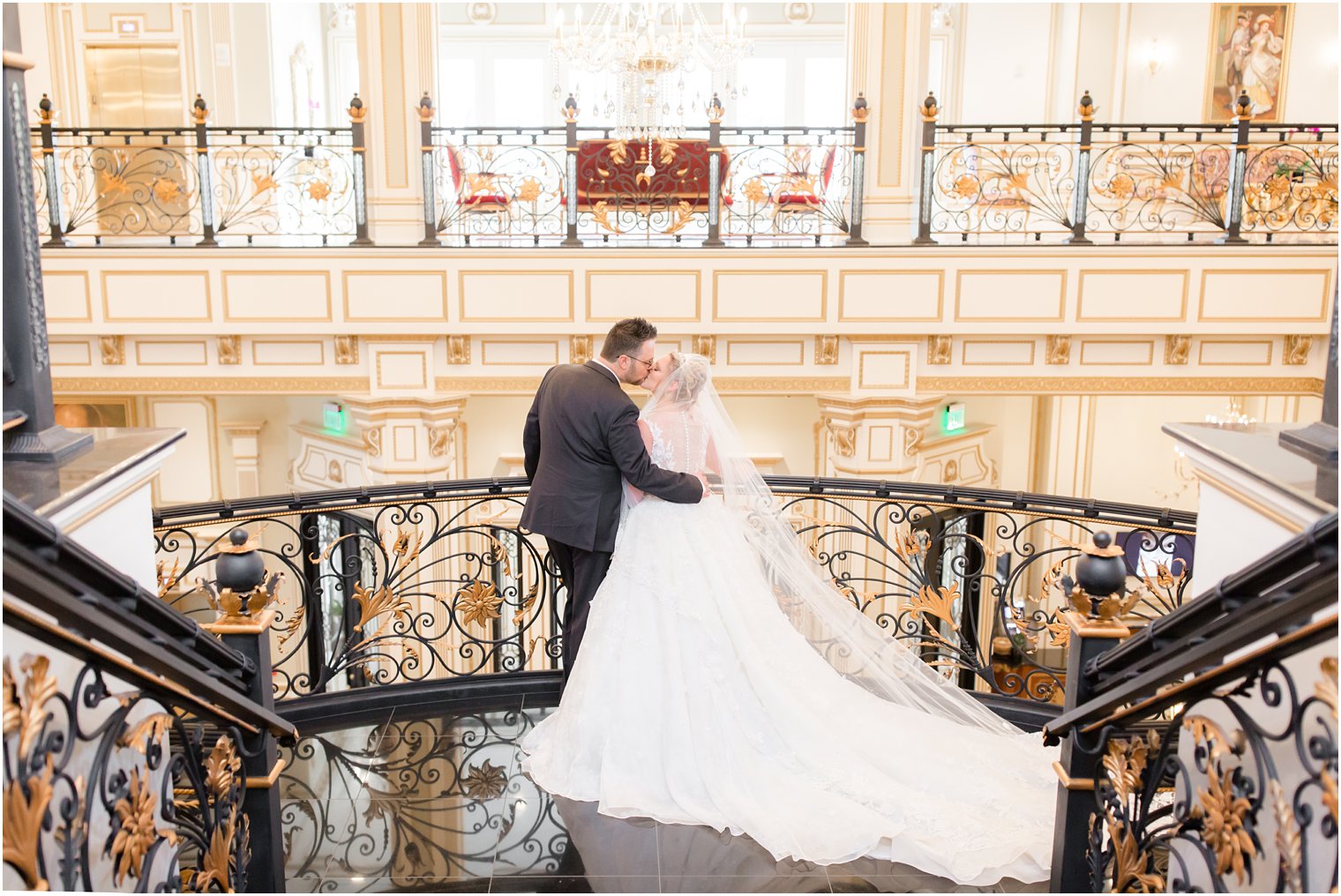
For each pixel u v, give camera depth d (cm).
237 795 247
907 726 339
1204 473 233
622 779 324
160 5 1117
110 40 1126
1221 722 220
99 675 173
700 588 327
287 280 837
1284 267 834
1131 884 228
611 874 293
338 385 882
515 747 372
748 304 845
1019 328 848
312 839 314
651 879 289
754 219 864
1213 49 1081
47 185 824
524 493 421
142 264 828
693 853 299
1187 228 1039
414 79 844
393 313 844
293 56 1252
